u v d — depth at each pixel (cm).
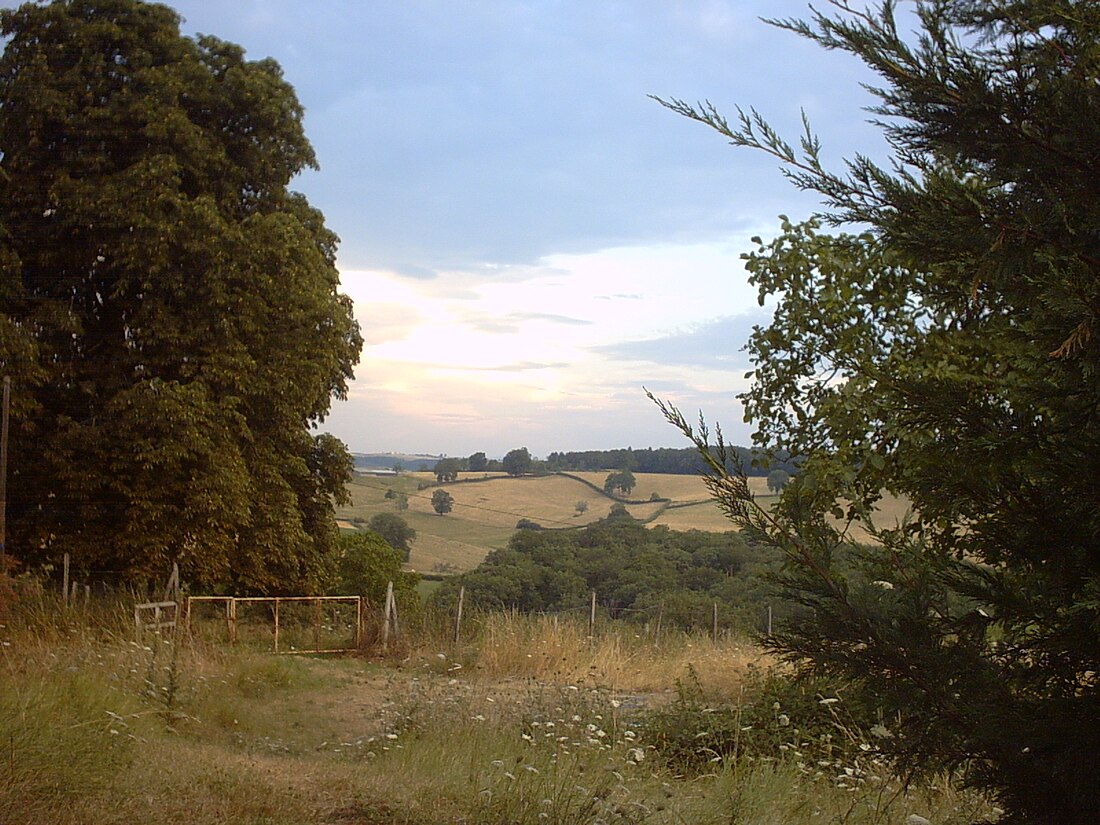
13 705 743
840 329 700
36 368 2159
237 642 1981
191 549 2209
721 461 365
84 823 562
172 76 2447
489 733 956
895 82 315
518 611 2003
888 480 634
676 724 920
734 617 1806
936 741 323
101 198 2230
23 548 2200
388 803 658
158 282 2292
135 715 920
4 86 2356
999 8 307
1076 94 289
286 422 2442
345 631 2283
